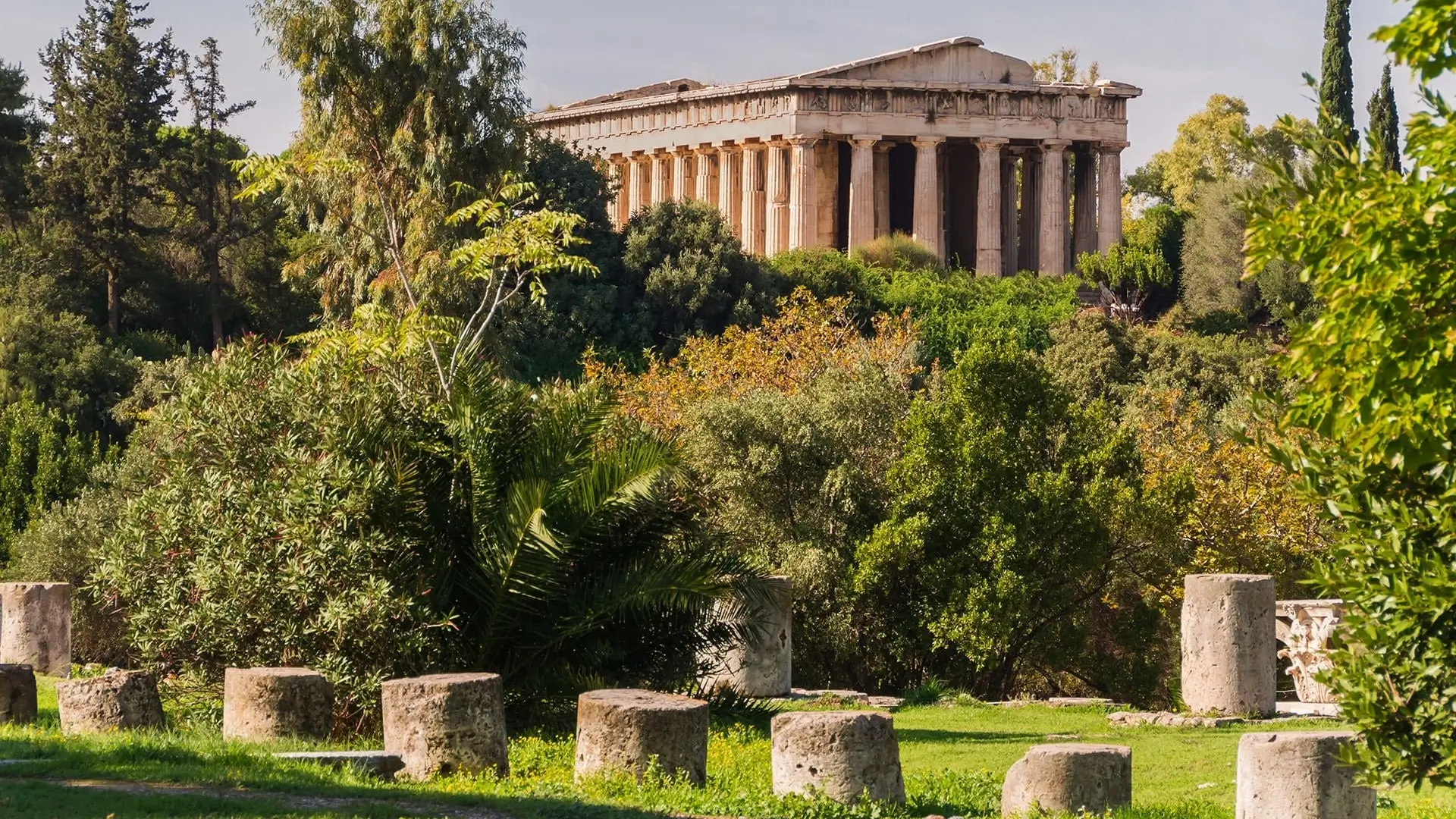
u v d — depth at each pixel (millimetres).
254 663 53844
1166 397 129000
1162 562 90250
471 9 115938
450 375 57969
